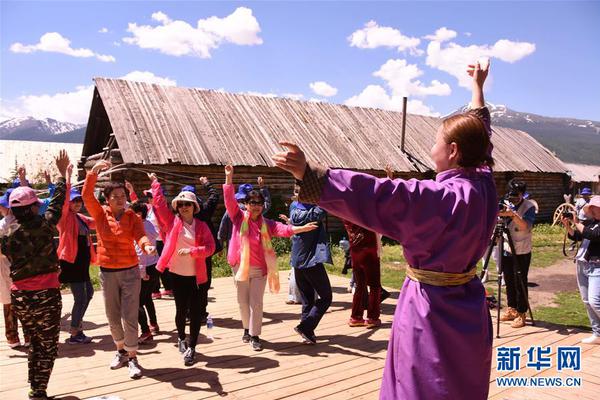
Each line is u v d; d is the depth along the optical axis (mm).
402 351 1893
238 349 5336
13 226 3840
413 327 1870
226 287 8664
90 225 5504
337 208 1719
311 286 5742
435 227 1776
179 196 4785
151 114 15805
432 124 24328
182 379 4461
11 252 3807
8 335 5246
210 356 5098
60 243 5238
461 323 1847
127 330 4480
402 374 1872
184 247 4738
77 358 4996
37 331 3898
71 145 30562
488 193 1948
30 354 3924
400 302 1981
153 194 4867
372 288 6180
